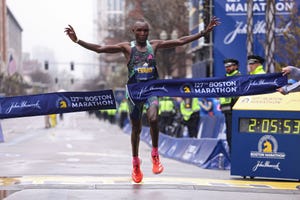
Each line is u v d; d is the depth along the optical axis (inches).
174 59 2662.4
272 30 915.4
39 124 2539.4
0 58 5703.7
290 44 1088.2
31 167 579.8
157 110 412.2
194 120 984.3
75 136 1409.9
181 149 757.9
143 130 1256.2
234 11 1453.0
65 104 446.3
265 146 482.9
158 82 414.9
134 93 413.4
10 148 919.7
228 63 598.5
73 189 404.5
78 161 666.8
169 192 394.9
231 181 472.1
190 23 2048.5
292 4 1171.9
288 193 406.6
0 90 4399.6
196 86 426.0
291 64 1083.9
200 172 565.3
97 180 453.4
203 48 1852.9
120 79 4623.5
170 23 2301.9
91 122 3036.4
